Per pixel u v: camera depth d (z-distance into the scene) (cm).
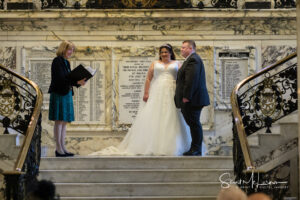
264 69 1026
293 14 1297
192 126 1037
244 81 1020
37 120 944
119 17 1292
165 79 1092
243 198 549
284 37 1313
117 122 1296
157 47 1309
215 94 1297
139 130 1085
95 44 1307
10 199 817
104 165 973
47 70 1299
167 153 1051
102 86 1303
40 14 1288
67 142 1284
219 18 1300
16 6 1305
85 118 1295
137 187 916
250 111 1012
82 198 893
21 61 1298
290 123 1017
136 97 1304
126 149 1096
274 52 1311
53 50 1302
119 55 1309
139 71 1308
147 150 1059
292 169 1015
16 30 1304
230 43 1312
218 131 1289
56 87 1009
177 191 916
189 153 1033
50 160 973
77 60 1304
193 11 1291
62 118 1006
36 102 974
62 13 1288
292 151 1014
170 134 1060
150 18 1298
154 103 1084
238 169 898
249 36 1314
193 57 1045
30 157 898
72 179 944
